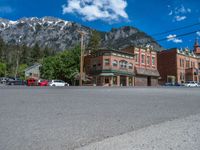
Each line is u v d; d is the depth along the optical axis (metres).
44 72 71.00
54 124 4.83
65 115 5.72
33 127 4.55
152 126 4.92
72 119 5.31
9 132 4.20
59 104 7.43
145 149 3.55
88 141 3.88
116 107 7.16
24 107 6.68
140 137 4.14
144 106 7.52
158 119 5.59
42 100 8.34
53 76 64.44
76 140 3.90
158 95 11.62
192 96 11.36
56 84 45.88
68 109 6.55
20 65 118.81
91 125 4.84
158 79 61.84
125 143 3.82
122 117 5.70
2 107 6.57
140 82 55.03
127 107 7.22
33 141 3.78
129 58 53.47
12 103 7.38
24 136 4.01
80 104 7.58
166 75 62.22
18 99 8.47
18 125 4.66
